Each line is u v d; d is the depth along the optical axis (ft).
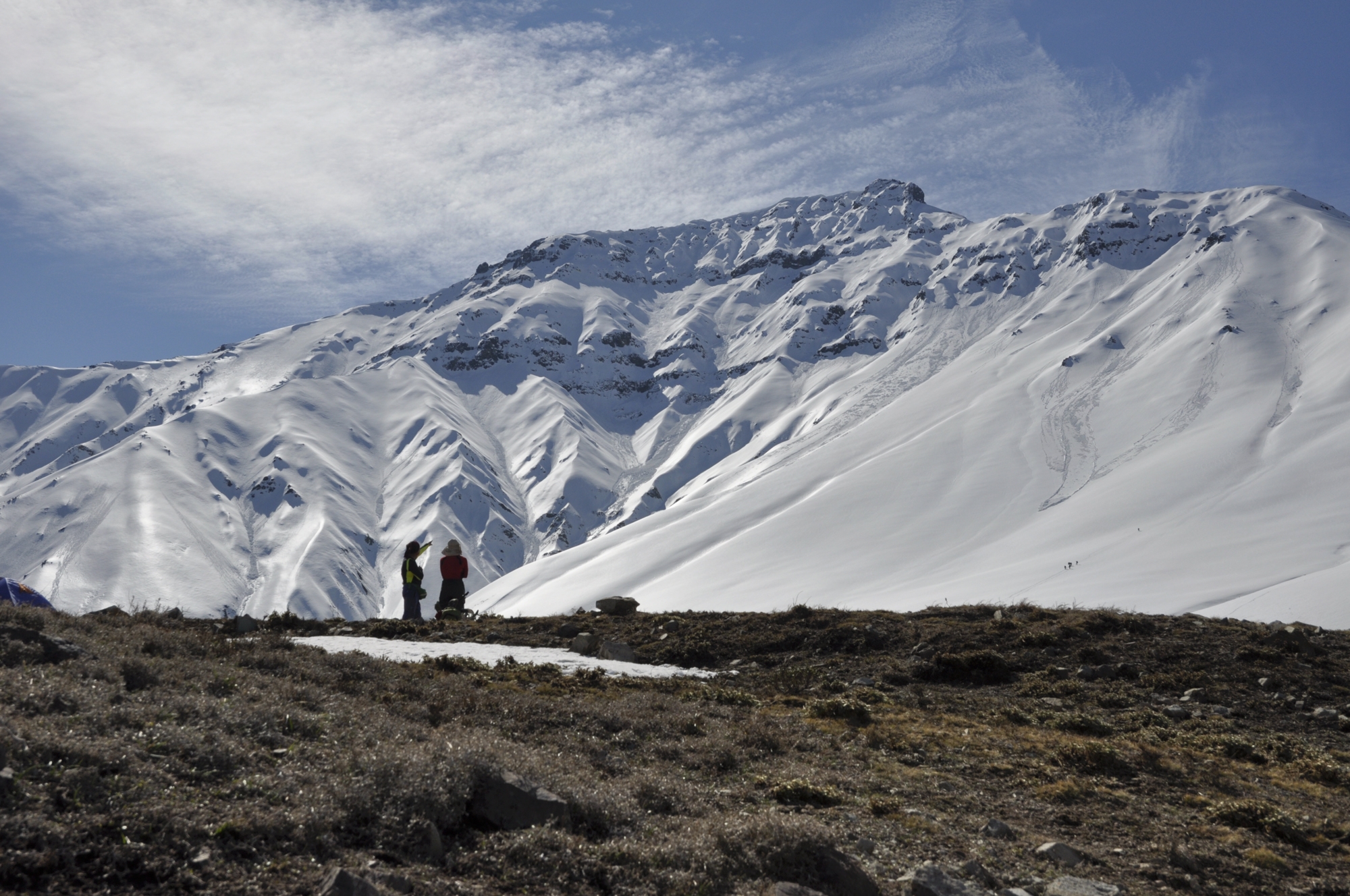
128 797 20.15
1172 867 28.60
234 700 29.63
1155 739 46.93
